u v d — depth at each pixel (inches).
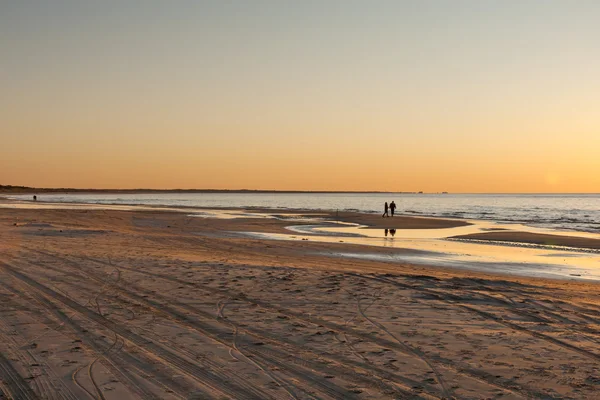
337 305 362.3
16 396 195.3
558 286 503.5
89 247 716.0
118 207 2962.6
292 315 331.3
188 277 463.2
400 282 464.1
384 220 1775.3
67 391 200.5
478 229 1423.5
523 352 259.0
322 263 642.2
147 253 661.3
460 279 503.2
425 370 230.8
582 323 324.5
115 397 195.3
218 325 304.5
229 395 199.5
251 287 422.0
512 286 478.0
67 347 257.1
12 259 562.6
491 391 207.3
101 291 396.5
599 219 2052.2
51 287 407.8
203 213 2245.3
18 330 286.0
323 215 2122.3
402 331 296.0
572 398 201.0
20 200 4343.0
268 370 228.7
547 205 4318.4
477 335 290.2
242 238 1034.7
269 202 5251.0
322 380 217.5
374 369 231.6
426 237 1159.0
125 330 290.5
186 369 228.4
